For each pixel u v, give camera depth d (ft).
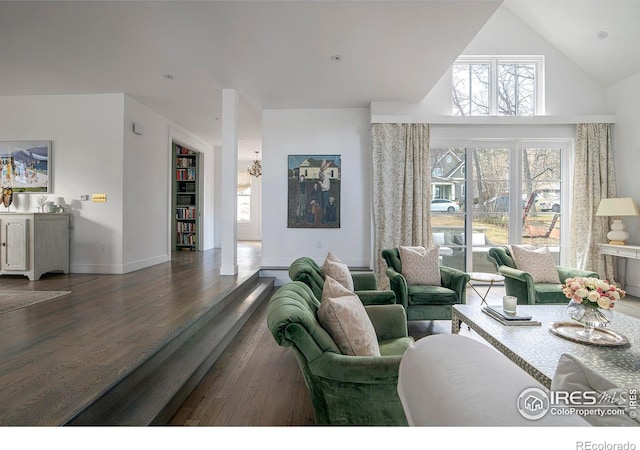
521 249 12.75
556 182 17.20
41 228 14.14
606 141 16.22
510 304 7.98
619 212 14.56
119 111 15.48
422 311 10.83
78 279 14.20
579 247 16.34
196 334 9.07
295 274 8.42
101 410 5.13
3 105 15.80
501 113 17.56
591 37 14.93
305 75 13.52
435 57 11.98
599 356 5.99
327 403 4.63
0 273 13.79
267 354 9.04
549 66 16.92
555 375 2.61
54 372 5.75
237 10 9.20
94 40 10.72
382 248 16.47
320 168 17.65
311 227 17.71
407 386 2.42
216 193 27.96
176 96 15.89
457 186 17.28
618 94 16.12
